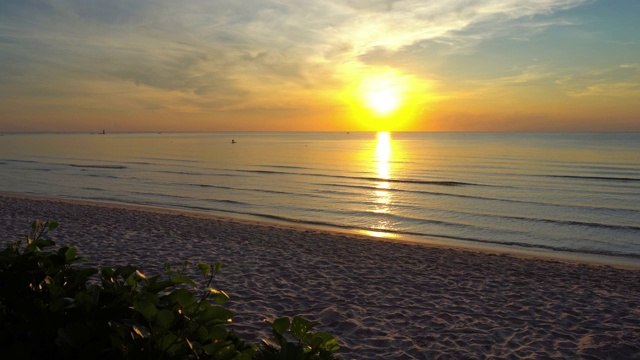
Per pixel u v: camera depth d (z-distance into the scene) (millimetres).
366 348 6211
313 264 10539
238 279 9055
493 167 44312
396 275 9922
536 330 7043
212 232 14023
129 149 83500
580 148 83625
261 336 6293
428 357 6016
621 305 8359
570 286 9508
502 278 9984
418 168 43469
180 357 1661
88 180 31469
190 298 1849
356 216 19672
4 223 13867
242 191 26906
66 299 1832
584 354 6254
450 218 19359
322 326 6887
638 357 6242
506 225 18031
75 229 13422
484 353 6195
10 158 55219
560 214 20266
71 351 1708
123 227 14133
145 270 9336
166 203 22375
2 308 1938
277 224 16922
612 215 20047
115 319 1812
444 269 10617
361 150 82812
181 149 84938
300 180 32719
